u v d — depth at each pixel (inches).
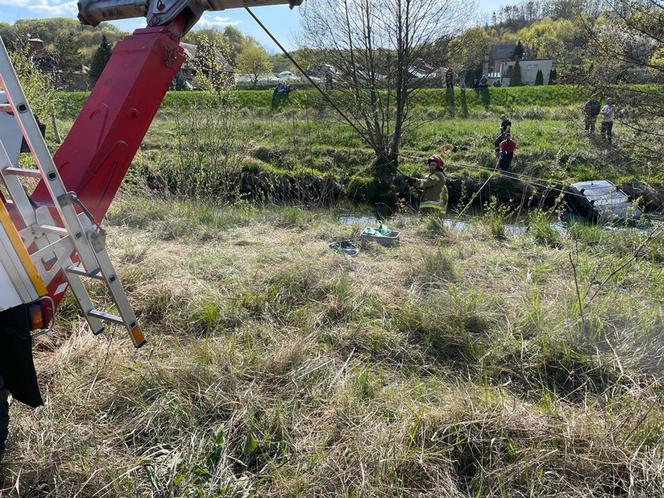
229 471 105.8
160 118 658.2
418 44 614.2
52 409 120.4
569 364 143.5
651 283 197.2
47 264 96.1
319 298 184.1
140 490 100.6
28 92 381.7
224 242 254.5
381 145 640.4
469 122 783.7
